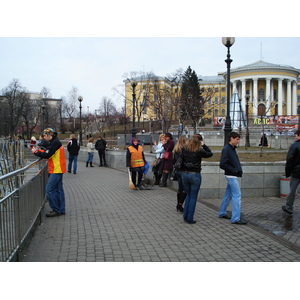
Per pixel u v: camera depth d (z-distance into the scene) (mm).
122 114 69188
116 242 5855
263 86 79125
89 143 21031
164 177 12188
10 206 4523
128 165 11398
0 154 16094
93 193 11070
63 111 90250
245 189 10391
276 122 33594
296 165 7941
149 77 59750
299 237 6250
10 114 69625
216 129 34500
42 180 7930
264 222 7383
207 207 8883
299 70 79688
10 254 4500
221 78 84188
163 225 7051
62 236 6207
